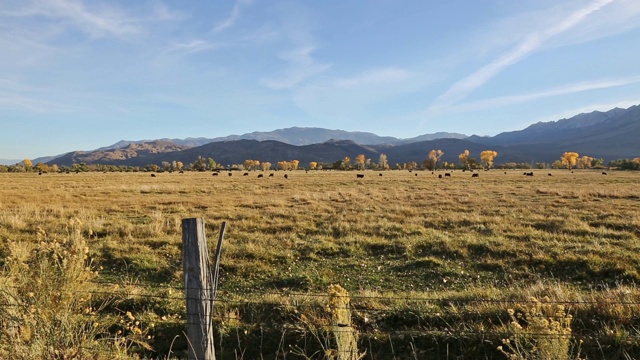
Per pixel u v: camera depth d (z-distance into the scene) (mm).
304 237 13195
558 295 6324
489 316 5852
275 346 5605
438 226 15281
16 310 3730
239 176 69812
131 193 30484
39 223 14266
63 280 3910
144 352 5512
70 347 3811
